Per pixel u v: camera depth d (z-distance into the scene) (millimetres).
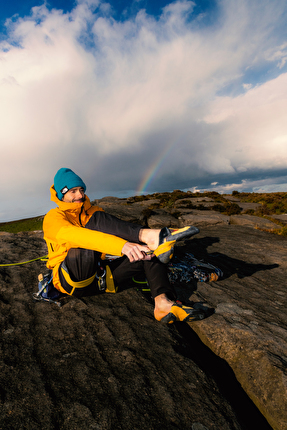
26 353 1521
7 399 1182
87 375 1378
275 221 11641
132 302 2254
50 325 1828
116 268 1959
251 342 1704
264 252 4117
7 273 2693
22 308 2029
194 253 4074
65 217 1921
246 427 1235
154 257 1800
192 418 1188
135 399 1247
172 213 10945
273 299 2457
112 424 1103
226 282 2826
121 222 1755
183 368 1517
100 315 1993
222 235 5520
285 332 1837
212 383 1452
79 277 1792
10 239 4281
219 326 1890
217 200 27359
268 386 1428
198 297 2344
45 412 1136
